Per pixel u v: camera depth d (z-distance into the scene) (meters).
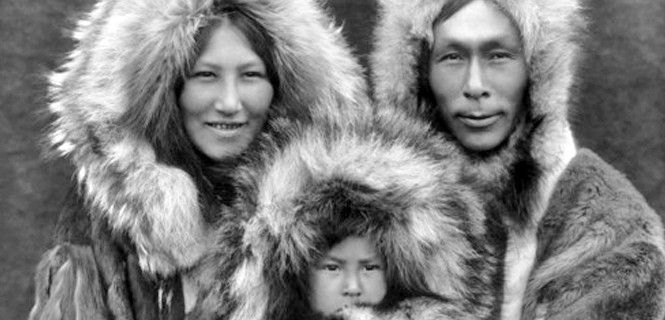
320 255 2.05
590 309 2.07
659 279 2.10
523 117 2.21
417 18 2.19
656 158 3.23
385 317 2.04
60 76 2.28
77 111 2.21
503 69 2.15
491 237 2.18
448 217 2.08
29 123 3.29
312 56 2.26
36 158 3.29
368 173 2.05
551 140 2.21
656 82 3.23
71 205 2.28
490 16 2.14
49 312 2.23
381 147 2.09
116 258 2.21
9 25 3.29
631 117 3.24
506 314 2.18
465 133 2.18
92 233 2.22
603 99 3.23
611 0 3.23
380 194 2.04
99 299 2.21
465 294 2.09
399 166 2.06
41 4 3.28
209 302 2.12
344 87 2.30
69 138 2.22
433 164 2.10
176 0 2.16
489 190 2.20
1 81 3.29
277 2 2.22
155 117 2.18
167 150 2.20
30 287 3.32
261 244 2.05
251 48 2.19
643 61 3.23
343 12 2.95
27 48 3.29
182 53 2.16
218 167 2.21
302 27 2.25
